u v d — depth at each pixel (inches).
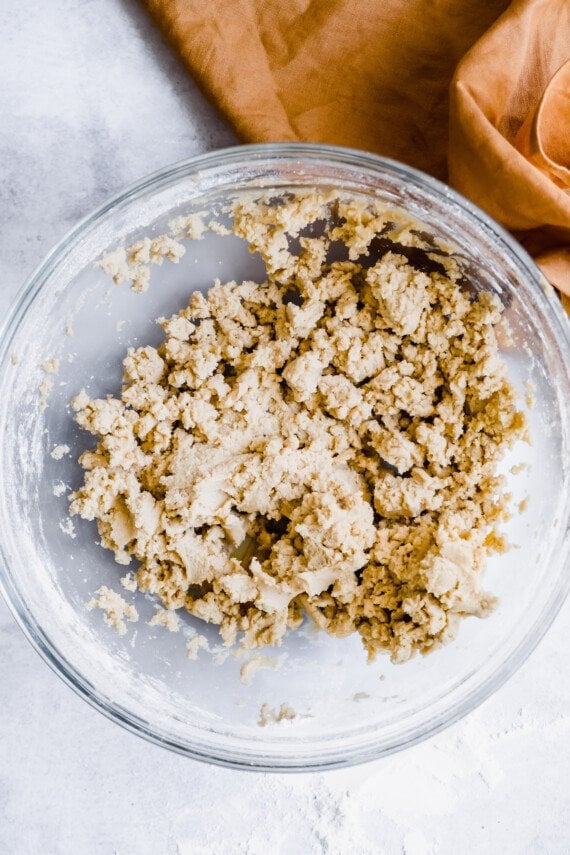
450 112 22.4
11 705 25.3
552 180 22.9
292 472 22.9
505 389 22.6
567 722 24.7
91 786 25.3
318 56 24.0
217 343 23.7
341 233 23.1
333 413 23.3
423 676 23.2
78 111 24.9
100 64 24.9
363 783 25.1
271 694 23.8
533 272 21.6
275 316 23.5
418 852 25.0
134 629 23.7
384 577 22.7
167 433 23.3
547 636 24.7
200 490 22.8
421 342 23.0
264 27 24.0
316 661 23.6
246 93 24.1
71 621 23.4
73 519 23.6
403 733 22.8
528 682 24.8
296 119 24.1
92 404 23.3
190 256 23.5
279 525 23.5
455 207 21.8
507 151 21.9
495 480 22.8
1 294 24.9
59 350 23.4
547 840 24.9
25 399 23.3
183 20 23.9
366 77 24.0
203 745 22.9
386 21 23.8
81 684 22.8
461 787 25.0
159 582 23.3
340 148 21.6
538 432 22.9
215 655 23.7
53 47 24.9
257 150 21.7
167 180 22.1
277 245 23.0
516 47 22.2
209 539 23.1
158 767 25.3
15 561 22.9
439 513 22.9
